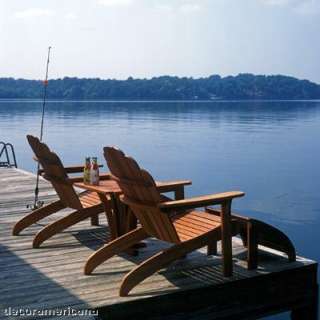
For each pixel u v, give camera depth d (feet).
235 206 48.29
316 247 34.76
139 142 107.55
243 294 15.48
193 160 81.51
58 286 14.93
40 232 18.44
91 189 17.40
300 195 53.62
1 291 14.57
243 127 154.51
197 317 14.83
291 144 106.73
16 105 349.82
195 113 252.01
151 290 14.58
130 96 490.08
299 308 16.53
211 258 17.24
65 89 459.73
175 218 16.88
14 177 35.24
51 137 114.83
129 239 16.01
